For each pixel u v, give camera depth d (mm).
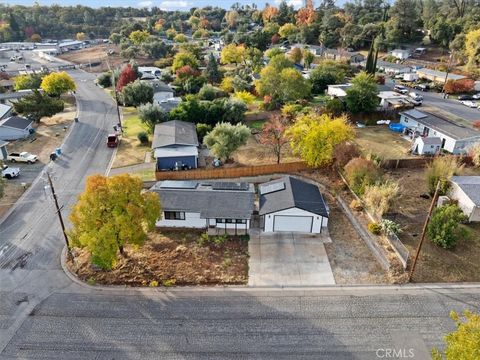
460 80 82438
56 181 46875
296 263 32625
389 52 125812
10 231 37000
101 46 164250
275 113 69750
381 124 65875
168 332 25625
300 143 47438
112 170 49906
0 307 27906
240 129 50156
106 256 28766
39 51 145750
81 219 29422
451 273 30672
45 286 30031
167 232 37250
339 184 45094
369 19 150125
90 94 90375
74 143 59312
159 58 136750
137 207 29875
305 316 26875
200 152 55469
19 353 24234
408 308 27484
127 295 29047
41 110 67375
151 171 49406
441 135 54938
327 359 23641
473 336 16172
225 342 24844
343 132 46562
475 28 110250
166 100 76062
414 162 48594
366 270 31609
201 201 37750
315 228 36844
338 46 139125
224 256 33625
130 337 25266
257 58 113375
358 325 26078
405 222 37156
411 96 77688
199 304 28094
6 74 108625
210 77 99562
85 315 27125
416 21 131250
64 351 24312
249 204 37625
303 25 151750
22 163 51812
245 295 28969
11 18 174250
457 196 38375
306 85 74000
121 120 70375
